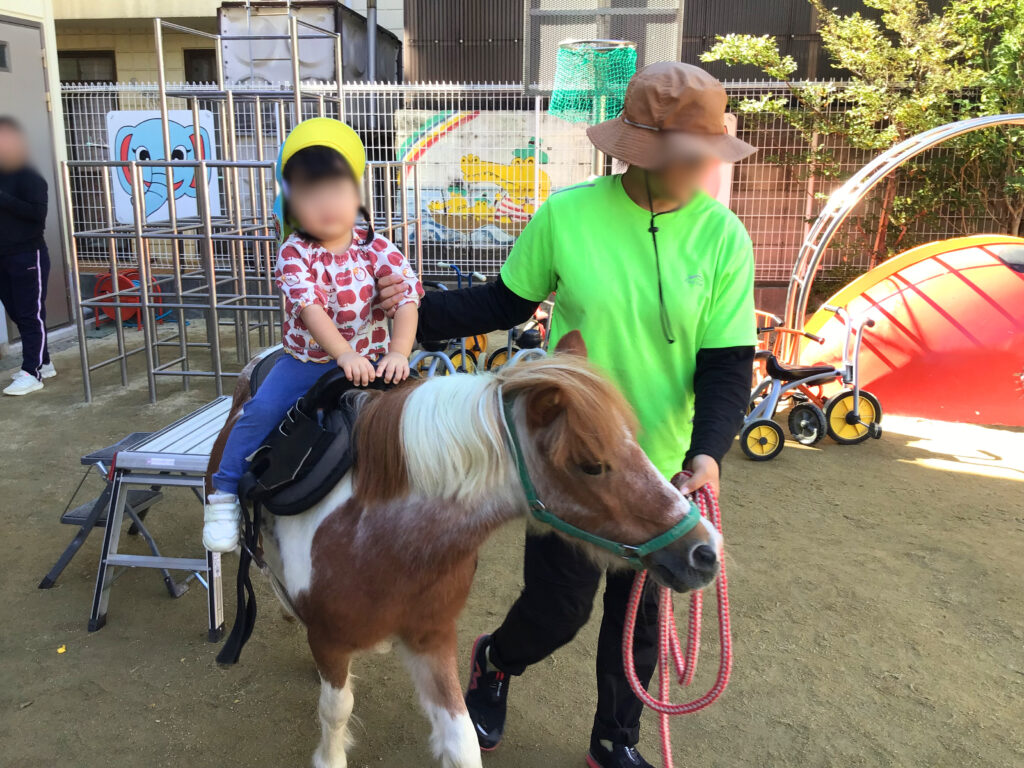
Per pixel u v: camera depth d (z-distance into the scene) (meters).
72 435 5.35
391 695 2.81
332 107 8.46
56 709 2.68
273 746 2.54
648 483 1.62
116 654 3.00
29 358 6.28
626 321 1.98
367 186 6.10
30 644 3.04
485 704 2.48
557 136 8.43
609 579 2.20
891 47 8.13
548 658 3.03
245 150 9.38
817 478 4.79
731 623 3.24
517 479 1.71
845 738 2.59
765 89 8.70
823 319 6.29
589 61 7.11
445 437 1.69
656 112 1.80
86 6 11.23
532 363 1.70
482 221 8.75
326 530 1.87
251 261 8.78
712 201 2.00
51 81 7.74
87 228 9.31
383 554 1.80
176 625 3.21
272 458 1.95
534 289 2.17
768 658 3.02
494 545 3.90
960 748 2.55
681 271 1.95
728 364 2.00
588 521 1.66
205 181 5.54
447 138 8.58
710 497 1.83
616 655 2.25
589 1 7.36
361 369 1.81
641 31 7.38
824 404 5.58
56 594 3.41
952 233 8.57
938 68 7.88
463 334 2.30
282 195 1.97
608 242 1.97
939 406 5.85
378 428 1.80
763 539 3.97
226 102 6.90
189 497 4.39
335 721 2.11
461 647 3.09
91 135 9.43
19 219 6.01
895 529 4.09
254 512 2.05
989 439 5.46
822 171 8.46
